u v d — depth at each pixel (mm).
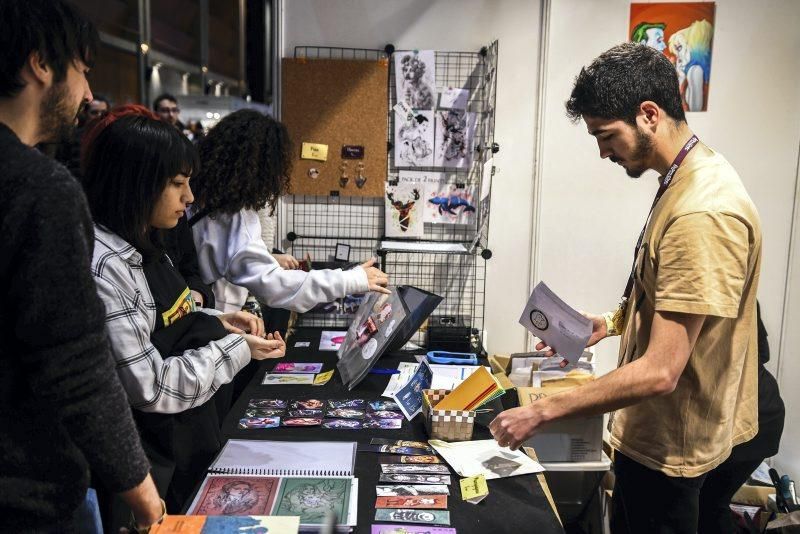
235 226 1943
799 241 2637
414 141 2727
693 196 1268
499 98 2701
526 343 2852
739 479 1877
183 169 1336
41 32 848
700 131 2662
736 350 1382
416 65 2680
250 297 2295
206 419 1448
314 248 2838
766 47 2605
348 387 2041
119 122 1297
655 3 2607
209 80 8562
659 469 1396
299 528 1192
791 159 2654
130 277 1286
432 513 1297
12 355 829
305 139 2721
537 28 2662
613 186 2721
